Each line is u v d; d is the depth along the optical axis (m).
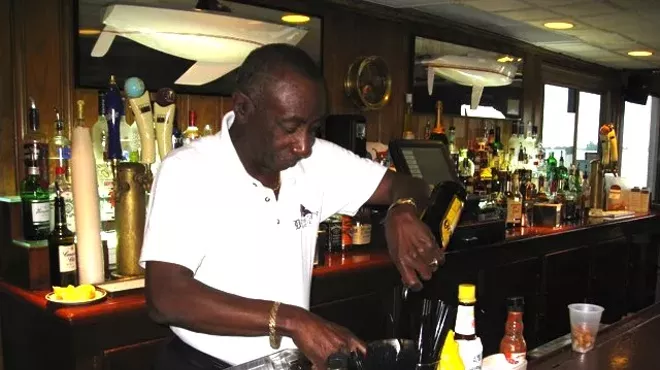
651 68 5.56
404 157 2.92
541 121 4.66
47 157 2.15
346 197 1.42
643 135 6.11
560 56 4.80
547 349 1.53
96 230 1.98
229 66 2.56
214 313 1.04
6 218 2.06
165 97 2.20
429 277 1.18
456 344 1.08
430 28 3.61
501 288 3.23
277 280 1.29
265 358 1.06
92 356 1.83
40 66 2.19
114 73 2.29
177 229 1.12
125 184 2.04
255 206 1.24
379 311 2.64
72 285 1.98
